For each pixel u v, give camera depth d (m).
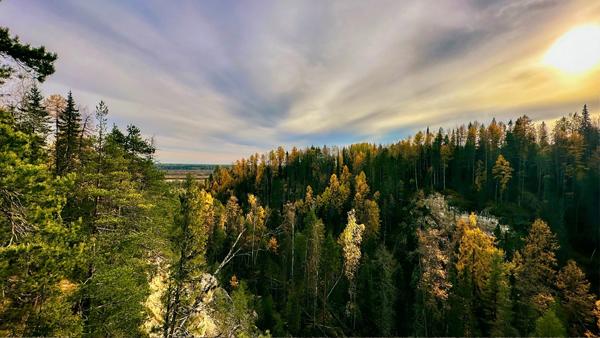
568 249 56.69
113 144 20.94
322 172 113.94
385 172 85.81
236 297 28.02
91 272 15.49
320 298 46.06
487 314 38.94
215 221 51.31
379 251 54.25
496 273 38.94
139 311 15.14
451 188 82.75
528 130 89.19
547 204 66.56
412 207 73.44
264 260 49.78
